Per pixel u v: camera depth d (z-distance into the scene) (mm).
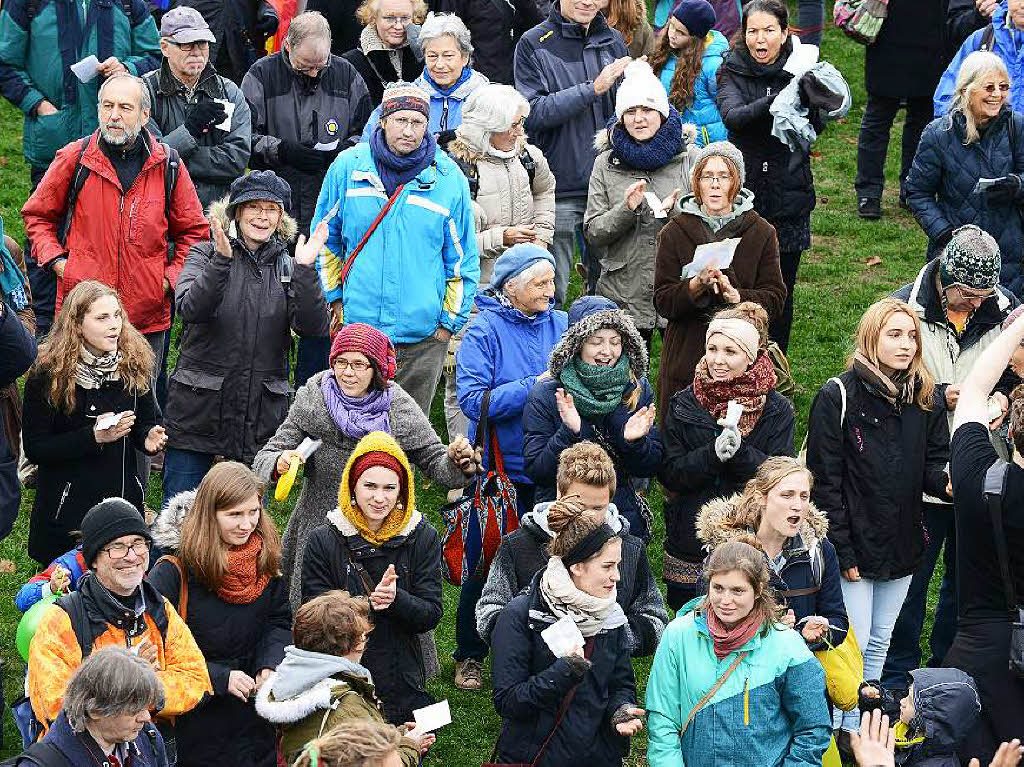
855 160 60125
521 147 38875
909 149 55094
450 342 38562
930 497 30047
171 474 33062
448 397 39219
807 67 42031
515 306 31609
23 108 42812
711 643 22719
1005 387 31141
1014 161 39844
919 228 54531
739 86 42594
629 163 38156
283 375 33312
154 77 40156
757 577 22188
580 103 41875
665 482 29531
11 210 52281
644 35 49125
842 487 28922
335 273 36344
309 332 32875
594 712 23594
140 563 23344
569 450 25469
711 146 34719
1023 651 22125
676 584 29781
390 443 26031
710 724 22453
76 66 40750
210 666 24719
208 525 24734
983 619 22844
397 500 26219
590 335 28766
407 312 35375
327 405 28703
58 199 36062
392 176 35281
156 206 36188
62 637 22859
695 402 29359
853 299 49094
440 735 29609
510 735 23891
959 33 51750
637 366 29375
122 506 23422
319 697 20844
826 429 28750
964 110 39500
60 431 29594
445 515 30312
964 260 30734
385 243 35312
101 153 35688
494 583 25984
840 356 45438
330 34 45312
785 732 22688
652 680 23125
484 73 49094
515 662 23609
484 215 38000
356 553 26062
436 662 27969
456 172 36094
